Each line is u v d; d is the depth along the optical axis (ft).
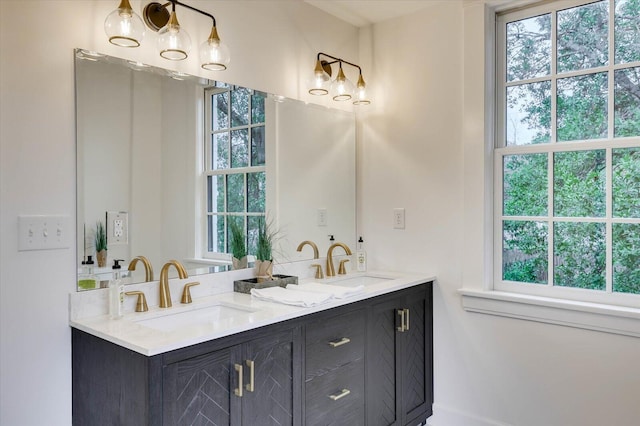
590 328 6.95
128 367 4.53
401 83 9.09
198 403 4.72
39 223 5.15
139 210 6.08
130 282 5.96
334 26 9.09
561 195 7.45
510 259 7.97
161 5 6.29
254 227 7.57
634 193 6.79
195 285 6.40
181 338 4.60
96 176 5.66
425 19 8.75
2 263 4.90
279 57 8.00
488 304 7.90
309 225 8.61
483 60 7.89
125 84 5.95
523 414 7.63
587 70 7.21
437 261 8.61
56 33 5.31
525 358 7.59
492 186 8.09
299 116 8.41
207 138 6.91
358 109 9.67
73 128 5.45
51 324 5.24
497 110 8.13
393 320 7.68
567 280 7.40
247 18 7.45
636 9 6.81
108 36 5.38
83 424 5.18
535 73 7.75
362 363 6.99
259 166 7.70
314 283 7.65
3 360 4.90
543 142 7.65
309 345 6.07
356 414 6.86
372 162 9.52
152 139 6.24
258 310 5.86
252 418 5.28
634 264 6.79
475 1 7.97
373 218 9.52
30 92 5.10
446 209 8.49
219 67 6.38
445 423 8.51
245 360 5.21
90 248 5.58
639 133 6.77
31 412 5.08
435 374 8.67
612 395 6.81
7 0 4.93
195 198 6.73
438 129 8.57
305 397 5.99
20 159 5.02
